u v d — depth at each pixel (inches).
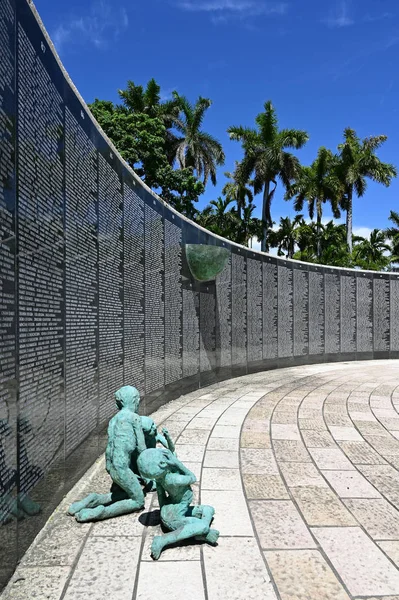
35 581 116.7
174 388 362.6
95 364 208.7
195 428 271.6
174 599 108.9
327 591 112.9
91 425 203.9
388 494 176.9
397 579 118.9
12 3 126.9
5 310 119.5
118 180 248.4
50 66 158.6
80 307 188.5
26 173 135.3
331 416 306.0
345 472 200.5
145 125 1000.9
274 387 425.1
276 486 183.3
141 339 290.2
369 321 653.9
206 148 1290.6
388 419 298.7
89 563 125.3
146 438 178.7
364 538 141.1
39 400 143.7
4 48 120.4
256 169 1147.9
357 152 1289.4
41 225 147.5
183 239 385.1
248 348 509.0
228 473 197.2
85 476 191.5
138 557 128.6
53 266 158.4
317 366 585.9
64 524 149.4
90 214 203.5
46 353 150.5
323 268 616.4
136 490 159.9
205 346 430.0
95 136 212.2
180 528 134.6
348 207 1318.9
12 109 125.6
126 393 176.9
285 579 117.8
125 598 109.3
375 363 624.4
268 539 139.4
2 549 114.3
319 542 138.1
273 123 1135.0
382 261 1737.2
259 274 530.6
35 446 140.3
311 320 601.3
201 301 422.3
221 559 127.5
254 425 279.7
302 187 1339.8
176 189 1059.3
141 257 291.7
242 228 1412.4
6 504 117.8
